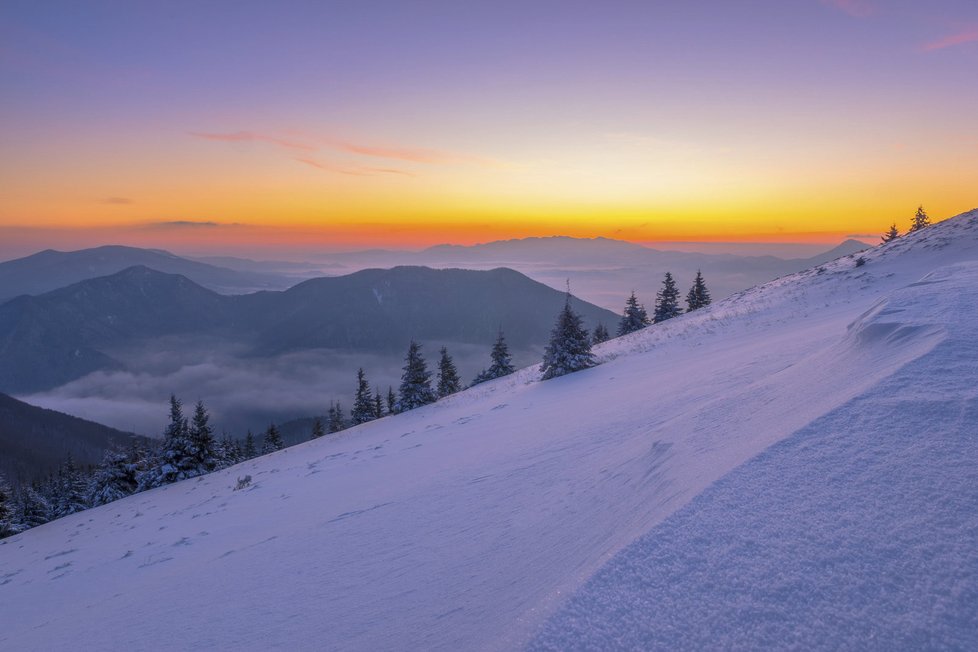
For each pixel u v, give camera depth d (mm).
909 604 1874
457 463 10766
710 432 5062
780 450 3225
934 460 2691
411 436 19219
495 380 40969
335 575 5711
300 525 8969
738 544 2389
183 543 10844
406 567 5344
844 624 1846
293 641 4234
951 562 2008
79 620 7012
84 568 11367
